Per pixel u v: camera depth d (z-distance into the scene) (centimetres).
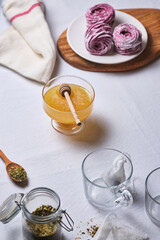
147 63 96
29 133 82
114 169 69
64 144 80
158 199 71
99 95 90
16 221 69
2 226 68
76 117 75
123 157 70
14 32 100
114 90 91
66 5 109
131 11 107
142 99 89
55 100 81
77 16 107
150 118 85
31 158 78
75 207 71
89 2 110
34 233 63
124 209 71
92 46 94
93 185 68
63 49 97
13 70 94
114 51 96
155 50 97
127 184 68
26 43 98
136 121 85
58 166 76
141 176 75
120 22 102
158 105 88
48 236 63
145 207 70
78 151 79
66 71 94
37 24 99
